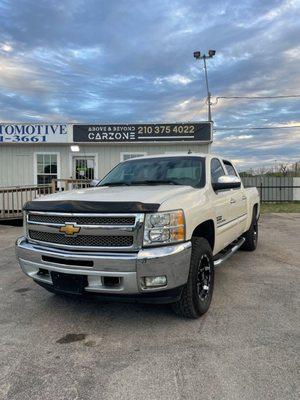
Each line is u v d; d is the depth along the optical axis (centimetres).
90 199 396
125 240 369
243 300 483
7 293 522
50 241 407
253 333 383
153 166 553
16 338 379
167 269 364
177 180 509
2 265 697
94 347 358
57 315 438
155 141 1645
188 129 1634
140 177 534
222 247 541
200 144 1681
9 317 434
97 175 1722
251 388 287
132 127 1647
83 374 311
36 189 1388
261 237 1009
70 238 386
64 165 1716
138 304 467
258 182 2302
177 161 548
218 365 321
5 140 1658
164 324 408
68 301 484
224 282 566
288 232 1105
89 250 377
